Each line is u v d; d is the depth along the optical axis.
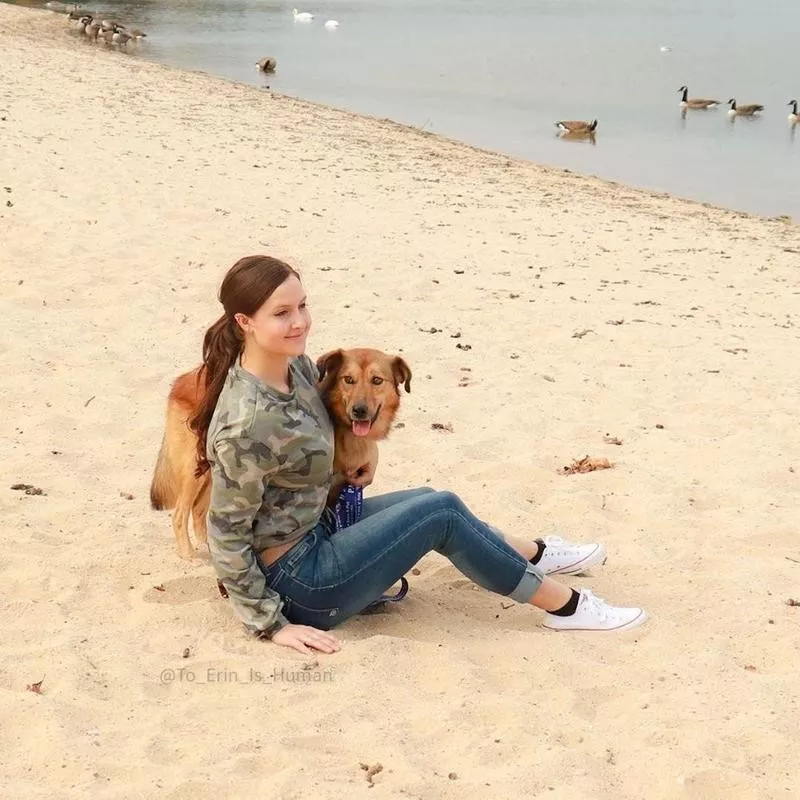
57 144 14.26
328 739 3.45
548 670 3.95
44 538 4.80
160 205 11.62
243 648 3.99
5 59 24.30
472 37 44.91
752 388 7.66
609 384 7.61
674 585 4.73
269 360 3.80
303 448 3.82
